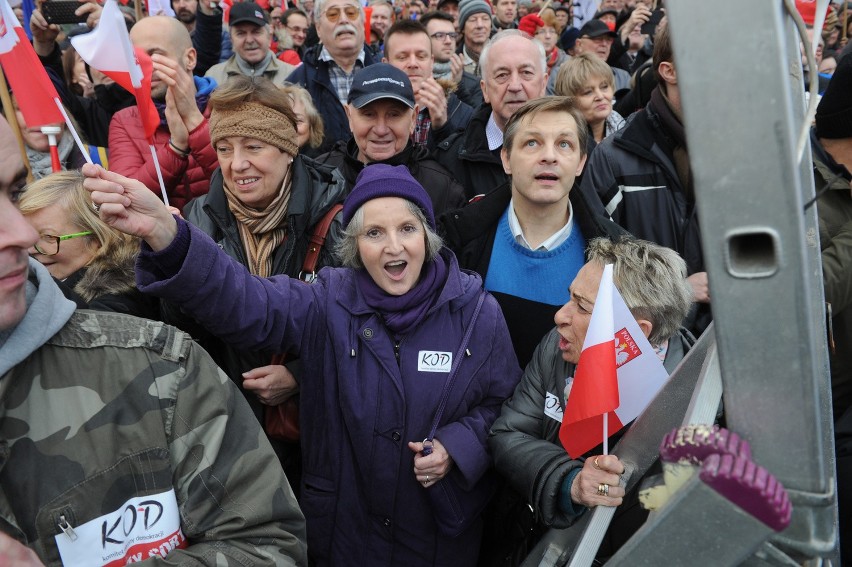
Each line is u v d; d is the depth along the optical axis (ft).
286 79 15.71
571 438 4.93
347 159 10.88
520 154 7.63
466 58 20.29
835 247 6.91
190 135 8.86
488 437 6.33
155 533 3.72
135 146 10.16
